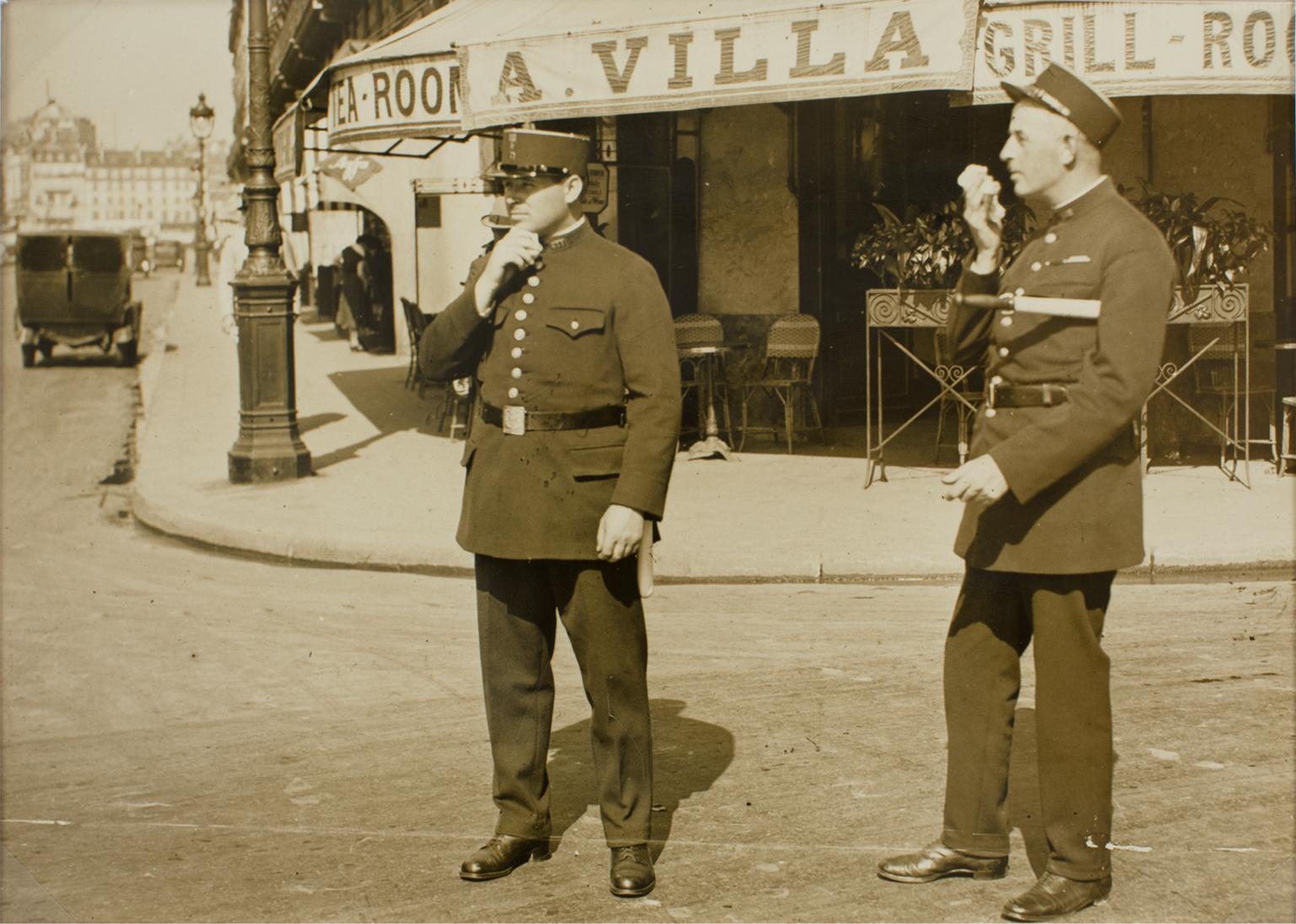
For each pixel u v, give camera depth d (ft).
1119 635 18.42
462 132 31.12
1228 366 29.96
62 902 10.97
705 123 32.96
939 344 28.19
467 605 21.98
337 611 21.65
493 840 11.64
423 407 44.60
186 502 29.76
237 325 32.42
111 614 21.62
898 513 25.68
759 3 25.55
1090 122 10.27
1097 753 10.46
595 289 11.07
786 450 33.27
